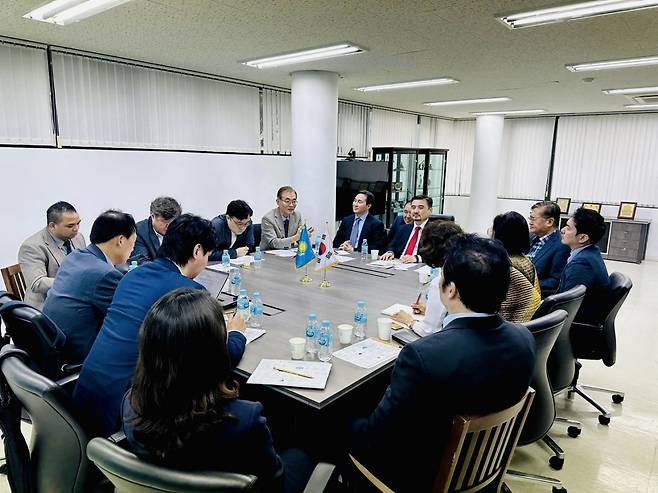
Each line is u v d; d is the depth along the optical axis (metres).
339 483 1.62
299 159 4.68
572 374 2.27
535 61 4.00
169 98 4.45
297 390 1.49
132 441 0.93
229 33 3.22
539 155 8.40
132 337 1.46
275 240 3.99
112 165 4.06
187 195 4.71
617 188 7.73
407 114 8.03
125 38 3.36
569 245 2.80
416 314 2.20
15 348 1.42
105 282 1.91
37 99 3.56
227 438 0.92
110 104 4.00
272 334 1.97
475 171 8.42
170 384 0.88
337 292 2.62
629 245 7.44
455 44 3.47
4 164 3.41
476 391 1.18
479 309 1.25
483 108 7.40
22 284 2.74
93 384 1.46
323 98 4.57
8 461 1.37
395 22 2.94
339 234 4.51
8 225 3.47
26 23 2.99
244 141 5.24
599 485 2.11
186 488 0.82
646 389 3.07
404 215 4.25
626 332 4.17
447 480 1.23
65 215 2.72
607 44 3.39
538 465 2.26
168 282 1.56
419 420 1.23
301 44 3.52
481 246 1.28
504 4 2.58
